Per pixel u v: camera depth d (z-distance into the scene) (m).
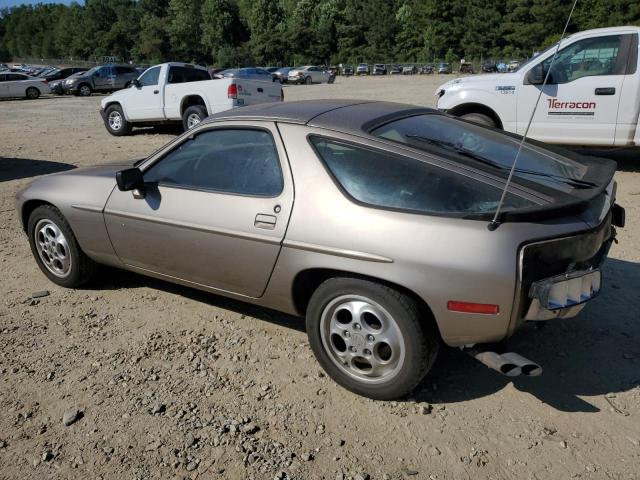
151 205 3.88
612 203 3.28
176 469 2.71
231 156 3.63
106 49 113.62
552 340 3.72
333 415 3.05
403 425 2.96
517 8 70.81
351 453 2.78
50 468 2.75
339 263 3.02
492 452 2.75
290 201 3.25
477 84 8.77
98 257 4.37
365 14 95.44
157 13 114.00
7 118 19.83
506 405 3.09
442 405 3.10
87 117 19.81
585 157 3.75
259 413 3.09
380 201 3.00
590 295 2.88
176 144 3.92
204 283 3.80
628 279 4.61
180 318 4.16
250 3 105.38
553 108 8.15
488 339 2.82
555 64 8.08
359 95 27.70
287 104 3.83
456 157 3.11
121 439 2.92
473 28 78.75
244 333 3.93
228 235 3.46
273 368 3.50
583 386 3.24
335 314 3.17
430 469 2.66
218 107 12.78
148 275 4.17
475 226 2.74
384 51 93.88
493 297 2.71
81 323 4.12
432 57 86.88
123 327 4.05
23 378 3.46
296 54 98.12
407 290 2.91
